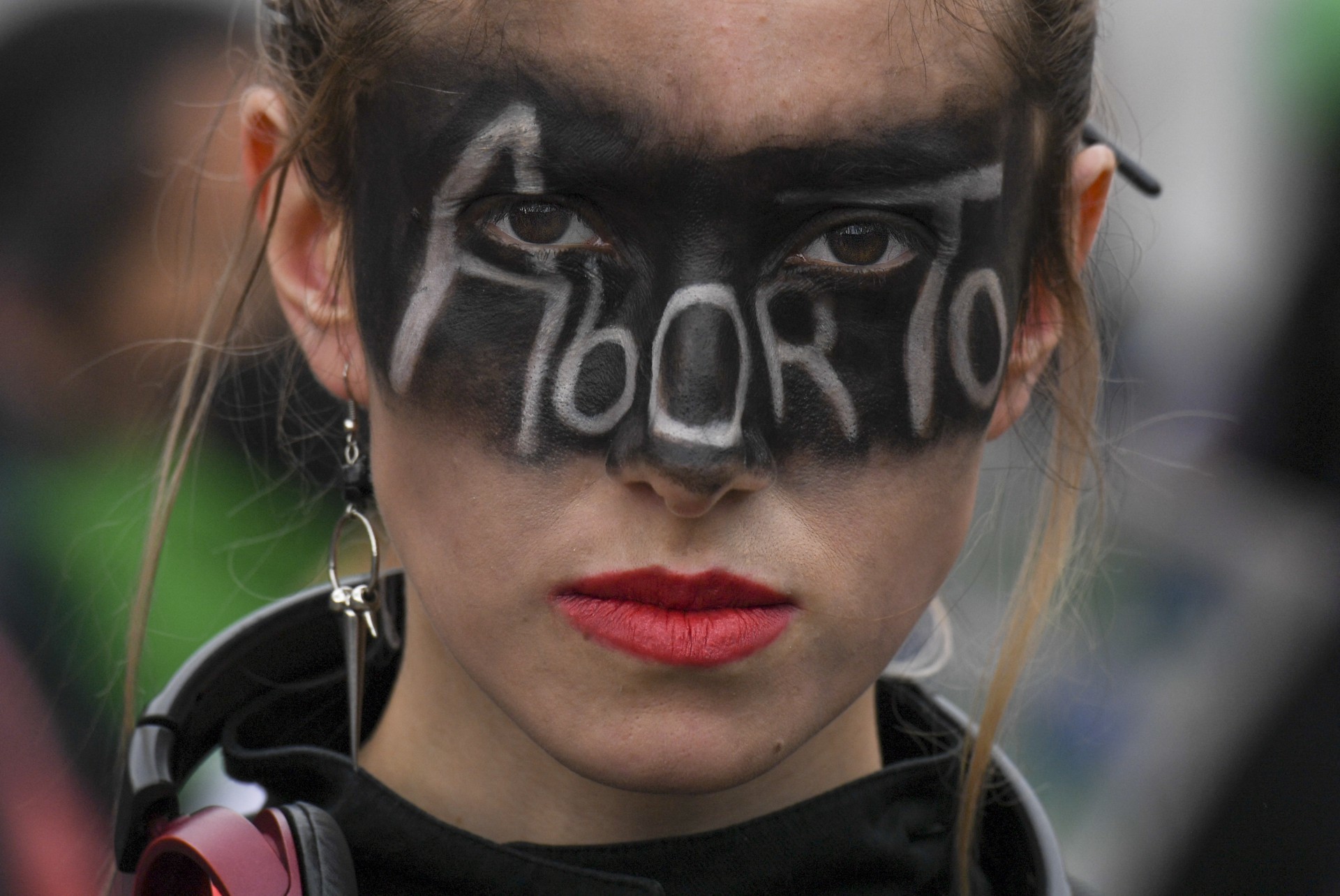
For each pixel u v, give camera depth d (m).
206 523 5.19
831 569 3.24
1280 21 7.87
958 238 3.27
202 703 3.77
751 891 3.46
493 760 3.62
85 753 5.04
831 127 3.11
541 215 3.19
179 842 3.11
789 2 3.08
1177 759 6.38
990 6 3.25
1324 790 6.21
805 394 3.20
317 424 4.76
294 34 3.65
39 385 5.28
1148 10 8.18
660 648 3.18
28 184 5.34
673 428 3.05
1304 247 7.28
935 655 4.90
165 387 5.13
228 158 5.22
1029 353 3.76
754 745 3.25
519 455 3.21
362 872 3.46
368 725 4.07
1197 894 6.27
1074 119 3.69
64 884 4.91
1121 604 6.73
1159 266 7.63
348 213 3.45
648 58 3.06
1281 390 7.10
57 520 5.17
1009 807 3.82
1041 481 4.14
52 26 5.43
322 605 3.98
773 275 3.17
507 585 3.24
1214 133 7.85
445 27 3.17
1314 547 6.67
